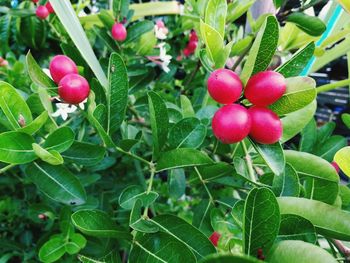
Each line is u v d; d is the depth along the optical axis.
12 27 0.40
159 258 0.15
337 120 0.50
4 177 0.34
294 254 0.12
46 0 0.33
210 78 0.14
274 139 0.14
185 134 0.20
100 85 0.21
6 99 0.17
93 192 0.31
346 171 0.15
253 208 0.12
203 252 0.15
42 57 0.40
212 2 0.17
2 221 0.38
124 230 0.17
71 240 0.24
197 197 0.45
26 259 0.34
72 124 0.26
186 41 0.42
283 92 0.14
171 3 0.42
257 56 0.14
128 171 0.33
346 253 0.16
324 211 0.15
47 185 0.19
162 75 0.38
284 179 0.17
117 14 0.29
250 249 0.12
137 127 0.29
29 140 0.18
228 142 0.14
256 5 0.30
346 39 0.31
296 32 0.27
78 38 0.21
